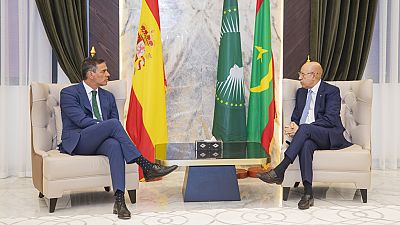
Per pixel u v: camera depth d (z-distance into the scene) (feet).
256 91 17.54
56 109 14.65
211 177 14.15
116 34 18.01
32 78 17.53
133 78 16.93
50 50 17.71
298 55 18.84
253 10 18.66
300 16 18.75
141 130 16.69
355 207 13.14
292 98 15.49
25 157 17.80
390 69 19.29
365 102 14.82
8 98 17.70
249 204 13.73
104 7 17.89
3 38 17.28
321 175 13.75
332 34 18.39
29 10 17.47
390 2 19.21
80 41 17.47
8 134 17.83
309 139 13.75
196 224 11.44
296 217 12.05
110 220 11.86
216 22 18.51
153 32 16.85
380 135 19.39
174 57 18.35
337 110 14.44
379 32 19.19
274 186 16.20
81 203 13.84
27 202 13.98
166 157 13.43
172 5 18.25
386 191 15.43
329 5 18.45
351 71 18.93
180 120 18.51
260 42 17.52
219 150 14.34
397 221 11.62
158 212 12.69
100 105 14.16
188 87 18.49
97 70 13.78
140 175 16.89
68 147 13.32
